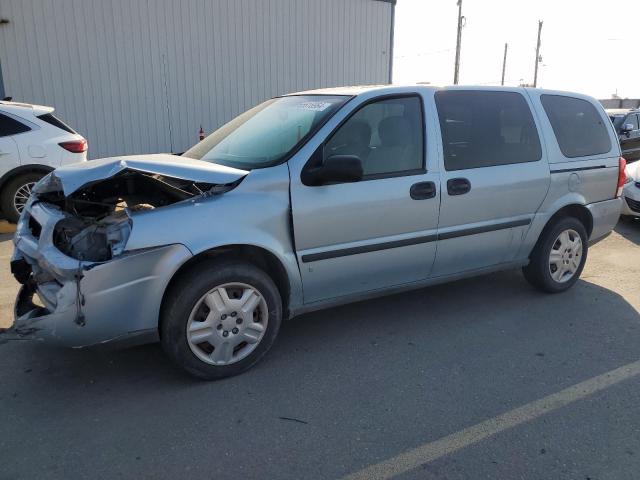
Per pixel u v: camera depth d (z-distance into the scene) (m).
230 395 3.21
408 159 3.88
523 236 4.51
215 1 13.34
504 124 4.38
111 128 12.57
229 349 3.34
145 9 12.48
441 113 4.06
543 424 2.94
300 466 2.59
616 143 5.12
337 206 3.54
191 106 13.54
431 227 3.97
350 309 4.53
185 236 3.07
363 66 16.41
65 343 3.01
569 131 4.79
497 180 4.22
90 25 11.92
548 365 3.62
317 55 15.34
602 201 5.00
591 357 3.74
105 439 2.78
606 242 6.98
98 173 3.15
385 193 3.70
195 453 2.68
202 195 3.24
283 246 3.41
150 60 12.76
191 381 3.36
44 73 11.64
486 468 2.58
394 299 4.76
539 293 4.96
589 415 3.03
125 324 3.04
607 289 5.12
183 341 3.19
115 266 2.93
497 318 4.38
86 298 2.92
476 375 3.47
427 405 3.12
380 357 3.70
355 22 15.88
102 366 3.54
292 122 3.87
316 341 3.94
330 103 3.84
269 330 3.48
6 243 6.53
